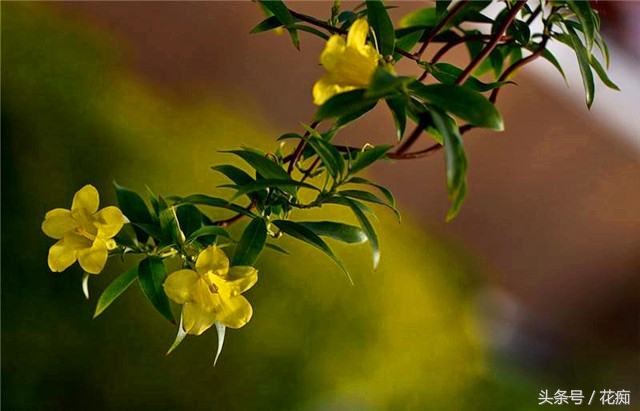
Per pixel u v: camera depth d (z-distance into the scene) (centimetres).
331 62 117
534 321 308
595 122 290
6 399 172
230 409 193
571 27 126
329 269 227
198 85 254
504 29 124
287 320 208
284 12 126
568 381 288
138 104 232
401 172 280
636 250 318
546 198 302
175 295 121
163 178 219
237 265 122
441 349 242
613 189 306
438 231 293
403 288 245
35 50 214
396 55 127
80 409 180
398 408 223
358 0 243
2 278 180
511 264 307
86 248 123
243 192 121
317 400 205
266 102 267
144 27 244
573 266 313
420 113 119
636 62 282
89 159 209
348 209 244
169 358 191
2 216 186
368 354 219
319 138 122
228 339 199
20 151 198
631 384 301
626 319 325
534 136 288
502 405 246
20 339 177
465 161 116
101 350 185
